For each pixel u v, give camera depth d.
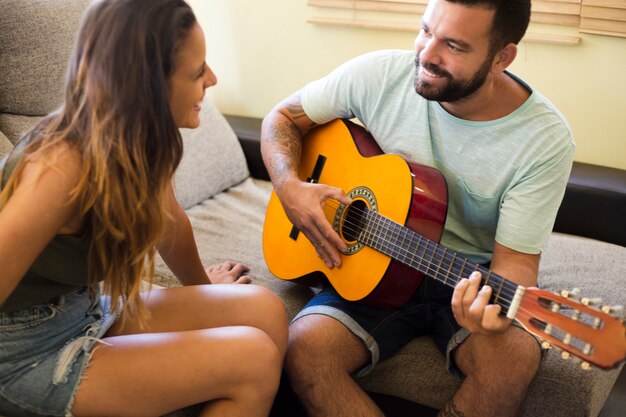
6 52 1.89
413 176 1.60
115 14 1.19
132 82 1.18
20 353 1.27
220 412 1.33
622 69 2.27
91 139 1.18
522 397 1.49
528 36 2.29
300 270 1.79
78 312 1.36
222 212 2.24
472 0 1.42
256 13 2.67
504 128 1.58
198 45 1.26
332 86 1.80
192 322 1.48
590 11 2.21
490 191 1.61
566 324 1.22
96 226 1.24
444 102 1.57
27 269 1.18
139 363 1.28
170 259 1.64
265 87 2.77
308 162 1.86
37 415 1.27
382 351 1.61
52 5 1.96
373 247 1.61
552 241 2.11
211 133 2.38
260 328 1.50
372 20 2.50
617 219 2.14
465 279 1.37
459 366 1.57
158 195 1.27
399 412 1.75
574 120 2.38
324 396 1.54
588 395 1.56
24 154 1.21
